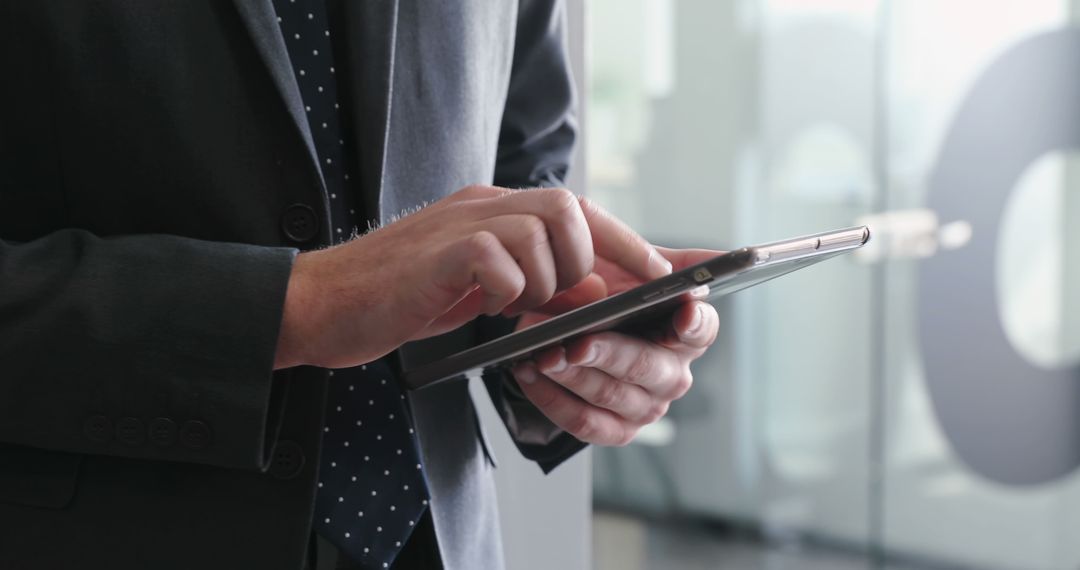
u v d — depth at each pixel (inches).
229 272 24.4
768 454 101.2
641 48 95.3
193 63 26.8
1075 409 95.2
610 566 107.6
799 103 93.4
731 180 95.1
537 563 56.7
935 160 92.4
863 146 93.2
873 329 96.8
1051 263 93.3
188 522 26.3
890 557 99.3
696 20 94.1
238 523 26.3
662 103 95.8
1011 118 91.4
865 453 98.7
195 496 26.3
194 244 25.1
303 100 28.5
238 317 24.0
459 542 31.5
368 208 28.5
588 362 27.0
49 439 24.7
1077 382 94.9
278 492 26.5
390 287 23.2
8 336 24.1
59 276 24.5
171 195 27.2
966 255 93.8
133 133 26.8
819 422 99.4
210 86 26.9
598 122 97.1
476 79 32.8
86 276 24.3
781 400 100.1
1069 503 96.3
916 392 96.7
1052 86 90.6
